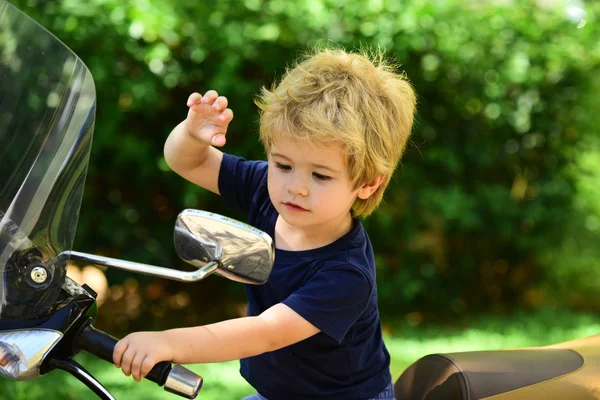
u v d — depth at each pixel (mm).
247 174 2211
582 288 6508
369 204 2008
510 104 5668
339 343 1900
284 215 1805
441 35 5203
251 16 4812
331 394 2039
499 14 5484
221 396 3875
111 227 4914
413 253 5797
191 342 1536
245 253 1545
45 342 1411
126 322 5266
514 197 5973
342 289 1851
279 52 4871
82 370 1462
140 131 4875
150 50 4582
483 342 5203
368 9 4906
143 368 1438
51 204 1459
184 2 4711
